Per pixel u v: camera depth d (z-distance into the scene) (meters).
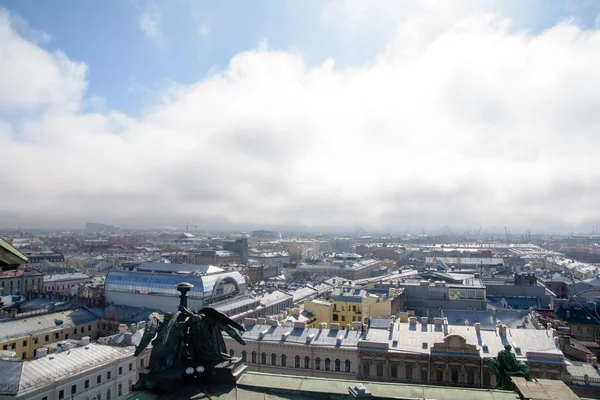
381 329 100.88
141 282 173.88
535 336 92.31
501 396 21.75
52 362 86.25
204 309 23.22
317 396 21.27
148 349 105.06
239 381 22.12
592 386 81.12
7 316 145.50
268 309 177.25
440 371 87.81
